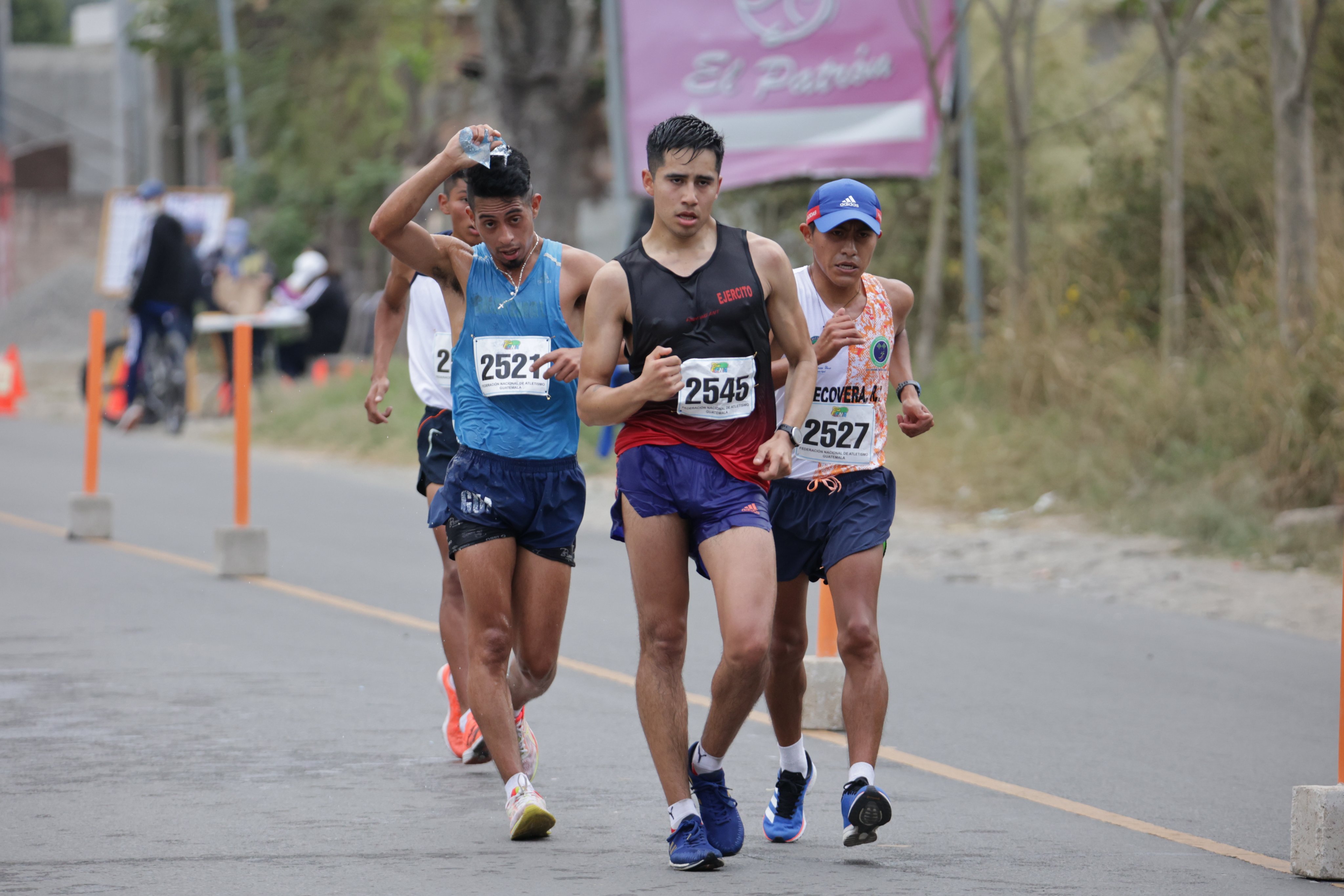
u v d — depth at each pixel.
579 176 114.19
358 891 16.94
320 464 66.25
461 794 21.36
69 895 16.69
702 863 17.84
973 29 79.06
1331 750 25.48
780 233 79.56
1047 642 34.03
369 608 35.62
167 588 37.22
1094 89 76.38
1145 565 43.62
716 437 18.09
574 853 18.69
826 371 19.48
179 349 74.31
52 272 166.88
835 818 20.95
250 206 119.44
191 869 17.69
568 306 20.08
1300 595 39.94
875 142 68.62
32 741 23.70
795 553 19.59
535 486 19.88
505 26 78.62
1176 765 24.14
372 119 117.38
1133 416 53.34
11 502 51.56
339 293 86.00
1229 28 64.38
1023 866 18.50
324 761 22.98
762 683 17.88
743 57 69.06
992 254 72.56
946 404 60.66
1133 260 64.50
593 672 29.84
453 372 20.41
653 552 18.08
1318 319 50.62
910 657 32.25
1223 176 62.94
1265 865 18.86
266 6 119.00
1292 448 49.06
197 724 24.95
